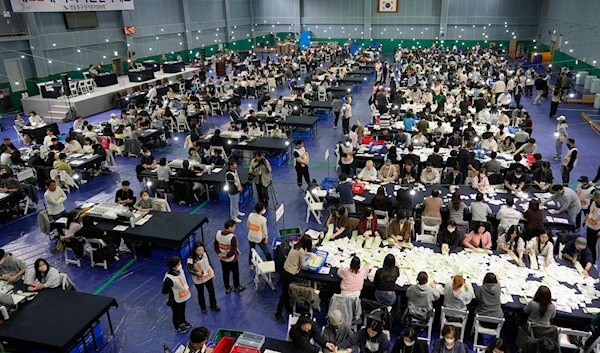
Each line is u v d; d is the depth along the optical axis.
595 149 16.25
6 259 7.90
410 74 26.17
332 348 5.95
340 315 6.22
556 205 9.47
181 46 36.97
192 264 7.38
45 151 14.54
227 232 7.82
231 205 11.03
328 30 46.84
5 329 6.34
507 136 13.34
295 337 5.78
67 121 22.08
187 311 7.92
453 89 21.55
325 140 17.94
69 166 12.88
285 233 8.77
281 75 30.12
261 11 47.28
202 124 20.78
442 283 7.09
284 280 7.36
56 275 7.45
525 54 40.88
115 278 8.98
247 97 26.53
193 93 23.45
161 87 25.53
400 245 8.22
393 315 7.37
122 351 7.03
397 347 5.93
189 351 5.53
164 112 19.45
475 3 41.84
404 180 10.81
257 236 8.37
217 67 32.78
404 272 7.38
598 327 6.07
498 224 9.16
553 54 35.69
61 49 25.69
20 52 23.31
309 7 46.44
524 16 41.16
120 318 7.80
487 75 27.22
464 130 14.31
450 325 6.01
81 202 12.54
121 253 9.89
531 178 11.30
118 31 30.06
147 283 8.80
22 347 6.25
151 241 8.95
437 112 16.69
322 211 11.52
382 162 12.62
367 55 37.97
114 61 29.61
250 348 5.47
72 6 24.83
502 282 7.06
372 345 5.95
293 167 14.99
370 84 30.73
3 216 11.80
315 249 8.03
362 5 44.94
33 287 7.25
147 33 32.47
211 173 12.39
